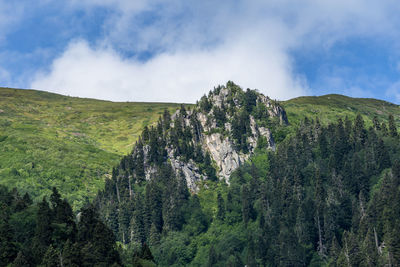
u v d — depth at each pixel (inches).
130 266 4549.7
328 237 6692.9
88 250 4274.1
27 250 4220.0
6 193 5521.7
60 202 4906.5
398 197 6437.0
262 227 7066.9
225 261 6584.6
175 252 6948.8
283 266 6294.3
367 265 5664.4
